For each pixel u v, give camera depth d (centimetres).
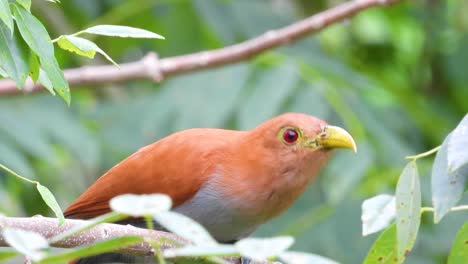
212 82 1284
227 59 1140
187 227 447
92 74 1145
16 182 1338
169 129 1298
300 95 1262
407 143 1388
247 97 1263
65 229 625
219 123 1259
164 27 1462
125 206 443
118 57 1528
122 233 644
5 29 561
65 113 1298
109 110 1351
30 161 1362
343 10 1109
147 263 855
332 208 1273
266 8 1488
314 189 1306
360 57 1636
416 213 601
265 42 1124
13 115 1249
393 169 1279
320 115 1252
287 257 449
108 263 873
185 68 1143
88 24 1459
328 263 449
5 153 1204
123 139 1319
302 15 1555
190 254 430
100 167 1332
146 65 1148
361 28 1636
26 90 1112
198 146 868
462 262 641
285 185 861
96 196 865
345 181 1182
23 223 615
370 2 1098
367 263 657
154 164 859
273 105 1238
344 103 1267
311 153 859
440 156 600
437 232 1259
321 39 1542
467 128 579
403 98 1413
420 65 1582
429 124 1422
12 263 930
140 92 1446
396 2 1096
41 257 425
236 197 851
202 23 1465
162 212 449
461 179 593
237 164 855
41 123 1264
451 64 1532
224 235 887
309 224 1270
